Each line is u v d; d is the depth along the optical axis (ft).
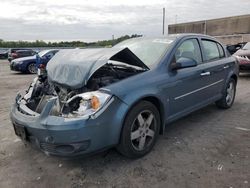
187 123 15.90
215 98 17.02
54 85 11.93
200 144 12.94
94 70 10.44
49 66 12.55
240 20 121.19
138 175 10.36
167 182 9.84
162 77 12.27
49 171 10.82
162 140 13.46
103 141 10.12
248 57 31.68
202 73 14.90
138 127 11.31
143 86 11.29
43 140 9.98
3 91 28.53
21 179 10.30
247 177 10.00
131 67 11.88
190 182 9.78
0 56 108.88
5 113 19.33
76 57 11.87
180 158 11.57
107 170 10.77
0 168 11.13
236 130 14.70
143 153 11.68
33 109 11.61
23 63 46.91
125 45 15.31
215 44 17.47
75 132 9.50
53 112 10.03
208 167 10.78
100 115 9.82
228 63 17.90
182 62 12.89
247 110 18.53
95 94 9.99
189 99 14.25
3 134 14.84
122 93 10.48
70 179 10.23
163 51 13.35
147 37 15.70
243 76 34.99
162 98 12.21
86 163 11.33
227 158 11.48
